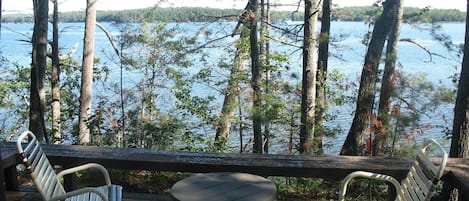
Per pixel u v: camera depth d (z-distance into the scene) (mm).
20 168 4617
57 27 9977
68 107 10828
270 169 2816
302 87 7590
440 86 5844
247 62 8992
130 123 7660
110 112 7992
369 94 6289
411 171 2404
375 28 6297
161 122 7707
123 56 9406
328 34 7699
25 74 11328
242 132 8375
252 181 2332
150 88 8945
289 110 7785
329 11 7965
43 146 3203
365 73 6312
